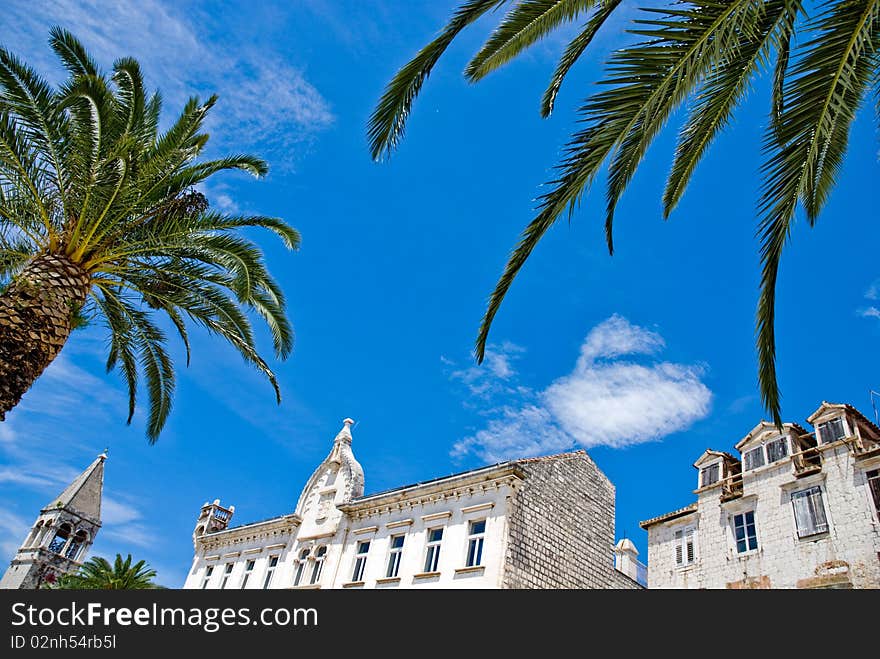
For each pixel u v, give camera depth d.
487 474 21.11
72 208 12.42
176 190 13.70
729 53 6.37
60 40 13.20
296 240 14.91
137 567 41.50
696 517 24.86
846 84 6.29
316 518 27.06
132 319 15.35
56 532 51.59
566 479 23.03
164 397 17.02
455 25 7.06
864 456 19.78
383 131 7.22
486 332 7.91
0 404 9.99
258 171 14.84
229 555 29.94
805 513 20.66
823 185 8.11
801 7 6.25
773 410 7.81
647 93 6.42
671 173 8.25
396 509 23.77
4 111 11.38
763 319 7.76
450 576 19.72
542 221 7.34
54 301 11.05
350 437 29.14
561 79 7.80
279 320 16.73
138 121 13.30
